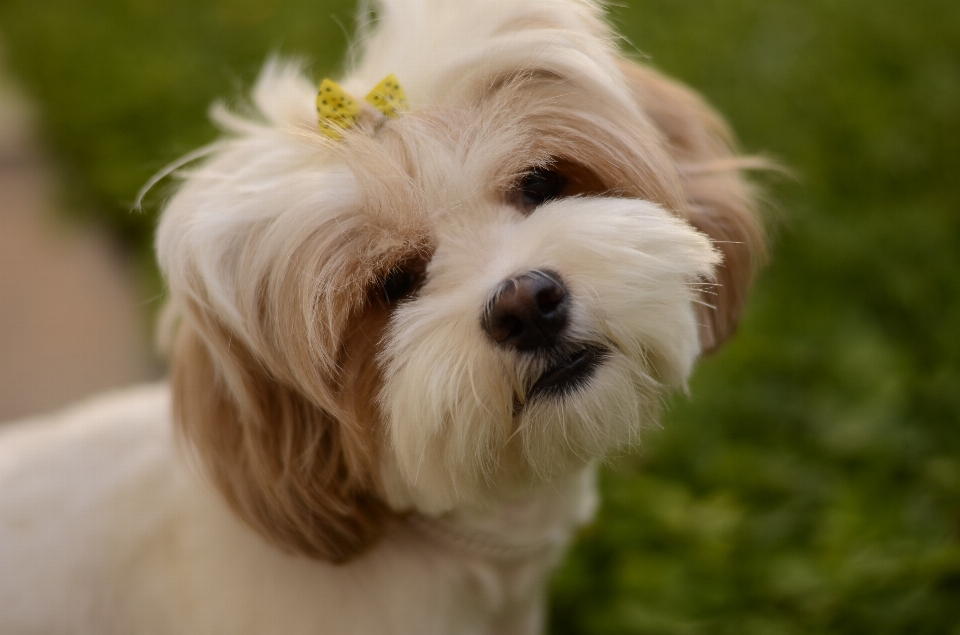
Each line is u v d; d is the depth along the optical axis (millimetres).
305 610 608
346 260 581
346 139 578
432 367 573
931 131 917
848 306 804
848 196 888
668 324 586
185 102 1218
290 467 603
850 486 729
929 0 1086
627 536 731
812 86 1005
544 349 577
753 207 655
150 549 624
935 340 778
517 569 633
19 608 622
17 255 1070
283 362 594
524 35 590
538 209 590
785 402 770
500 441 583
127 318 956
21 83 1453
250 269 589
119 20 1521
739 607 697
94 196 1139
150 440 645
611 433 591
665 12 1163
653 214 589
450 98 589
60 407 838
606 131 597
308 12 1360
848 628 680
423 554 618
